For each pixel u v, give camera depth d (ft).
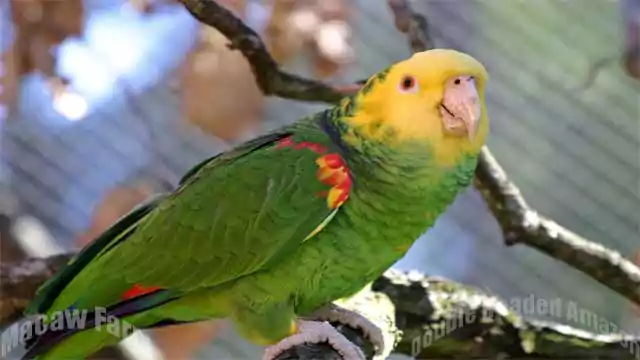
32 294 12.31
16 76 15.23
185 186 10.91
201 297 10.87
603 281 12.39
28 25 15.01
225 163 10.87
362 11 17.29
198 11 11.89
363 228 10.55
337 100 12.34
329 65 15.70
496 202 12.34
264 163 10.69
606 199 18.24
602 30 18.15
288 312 10.61
